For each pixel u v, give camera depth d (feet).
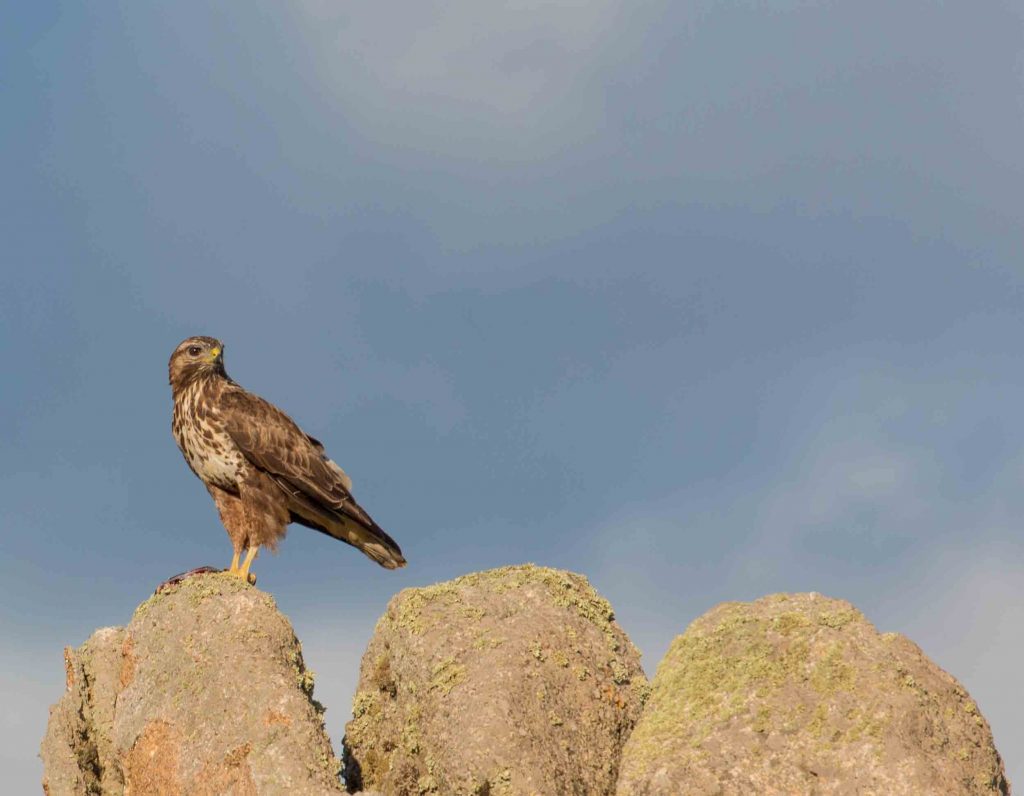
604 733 42.42
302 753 40.98
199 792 41.47
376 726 45.16
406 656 44.06
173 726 42.88
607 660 44.42
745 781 38.27
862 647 40.57
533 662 42.80
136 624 46.16
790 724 39.19
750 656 41.27
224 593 45.50
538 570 46.96
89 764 46.68
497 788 39.34
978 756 39.01
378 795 39.81
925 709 39.11
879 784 37.32
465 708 41.16
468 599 45.21
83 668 47.80
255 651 43.60
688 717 40.60
